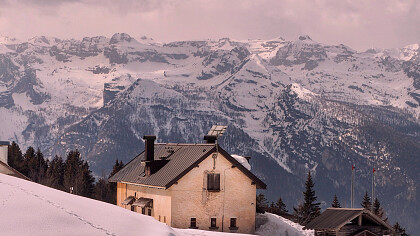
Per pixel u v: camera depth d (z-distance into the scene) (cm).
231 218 6172
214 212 6112
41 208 2567
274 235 6312
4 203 2536
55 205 2647
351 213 5491
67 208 2666
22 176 5109
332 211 5728
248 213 6250
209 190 6075
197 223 6044
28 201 2608
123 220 2778
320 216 5762
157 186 6034
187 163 6088
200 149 6241
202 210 6066
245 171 6225
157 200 6172
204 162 6091
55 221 2492
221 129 6269
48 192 2844
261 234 6284
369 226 5519
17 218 2434
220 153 6138
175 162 6272
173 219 5956
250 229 6244
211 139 6328
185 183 6016
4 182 2819
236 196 6206
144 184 6262
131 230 2670
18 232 2325
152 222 2948
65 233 2412
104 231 2539
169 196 5975
